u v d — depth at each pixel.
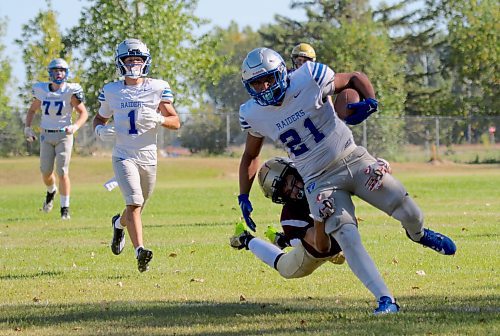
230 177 78.94
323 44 122.88
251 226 16.09
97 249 25.48
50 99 34.41
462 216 34.22
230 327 13.62
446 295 16.67
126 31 98.50
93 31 98.88
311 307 15.56
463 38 118.94
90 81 99.25
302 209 16.06
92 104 99.62
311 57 22.56
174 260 22.92
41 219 35.69
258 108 15.13
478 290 17.23
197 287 18.50
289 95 14.77
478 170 84.31
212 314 14.91
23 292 18.12
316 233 15.02
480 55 117.94
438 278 19.08
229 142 99.62
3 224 33.78
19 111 95.19
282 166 16.14
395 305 14.33
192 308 15.61
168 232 29.88
